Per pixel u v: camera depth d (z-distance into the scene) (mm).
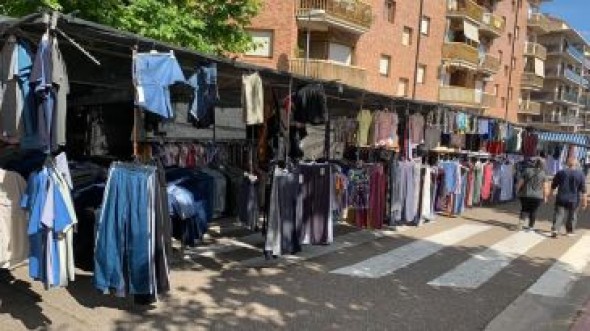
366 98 11570
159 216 5984
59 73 5137
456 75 42125
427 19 36469
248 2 14883
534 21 62594
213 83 7156
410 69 34594
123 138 9406
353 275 8156
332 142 12234
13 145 6605
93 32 5770
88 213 6355
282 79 8867
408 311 6742
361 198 11156
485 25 43250
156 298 6012
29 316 5754
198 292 6934
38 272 5453
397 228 12242
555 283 8492
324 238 9305
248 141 10688
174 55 6652
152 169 5910
